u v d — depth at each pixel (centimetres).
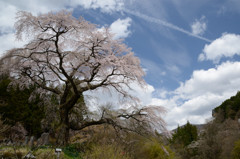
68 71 1614
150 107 1481
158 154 1315
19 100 2228
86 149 1170
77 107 1703
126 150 1141
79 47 1579
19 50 1444
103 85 1603
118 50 1623
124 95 1583
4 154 729
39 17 1315
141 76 1545
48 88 1623
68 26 1352
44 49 1511
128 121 1527
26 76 1647
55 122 1650
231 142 2742
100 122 1485
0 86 2233
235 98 5322
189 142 4247
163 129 1470
